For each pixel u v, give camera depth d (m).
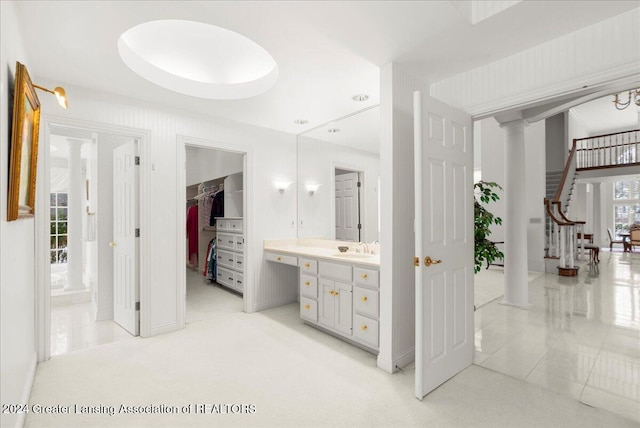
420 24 1.88
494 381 2.22
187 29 2.37
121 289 3.31
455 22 1.85
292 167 4.29
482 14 1.84
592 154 8.85
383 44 2.10
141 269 2.99
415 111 2.03
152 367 2.39
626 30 1.75
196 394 2.04
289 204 4.25
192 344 2.83
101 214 3.55
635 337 3.05
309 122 3.78
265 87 2.86
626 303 4.22
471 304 2.49
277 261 3.73
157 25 2.30
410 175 2.52
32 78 2.49
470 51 2.18
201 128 3.42
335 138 3.72
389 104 2.36
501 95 2.28
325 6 1.72
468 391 2.09
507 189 4.30
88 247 4.67
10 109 1.59
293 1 1.68
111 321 3.50
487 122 7.73
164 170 3.14
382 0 1.67
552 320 3.60
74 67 2.39
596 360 2.56
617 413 1.86
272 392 2.06
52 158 5.88
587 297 4.55
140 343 2.85
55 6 1.71
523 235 4.14
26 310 2.01
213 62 2.85
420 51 2.18
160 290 3.10
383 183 2.41
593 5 1.69
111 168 3.60
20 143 1.51
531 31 1.94
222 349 2.73
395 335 2.38
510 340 3.01
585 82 1.89
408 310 2.50
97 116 2.77
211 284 5.41
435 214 2.12
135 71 2.50
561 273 6.07
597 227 10.45
